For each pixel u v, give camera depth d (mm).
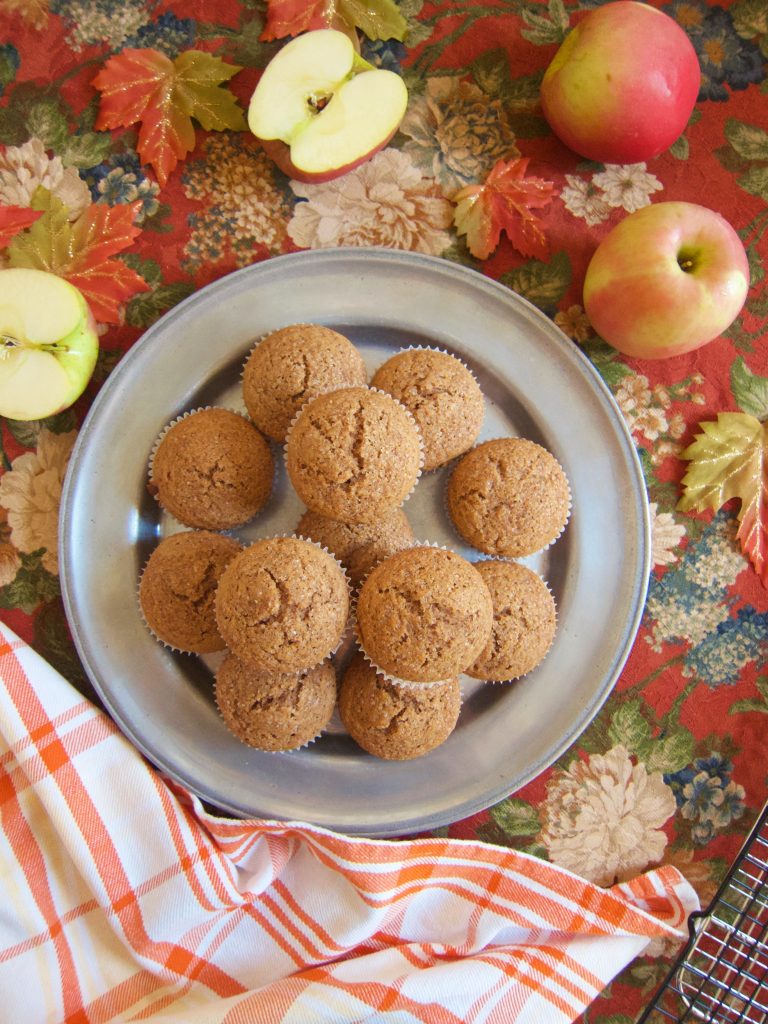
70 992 478
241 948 497
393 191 533
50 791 467
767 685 551
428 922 511
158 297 516
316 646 428
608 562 515
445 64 538
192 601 456
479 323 510
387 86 485
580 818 535
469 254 536
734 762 547
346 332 513
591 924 504
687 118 512
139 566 493
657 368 548
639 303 488
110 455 485
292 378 464
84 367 478
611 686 505
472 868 502
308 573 427
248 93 522
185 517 473
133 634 487
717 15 555
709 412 551
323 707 464
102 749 478
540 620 479
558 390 513
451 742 507
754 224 550
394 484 441
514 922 505
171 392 494
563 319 540
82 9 516
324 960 494
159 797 479
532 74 542
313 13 518
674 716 546
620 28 477
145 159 513
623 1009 534
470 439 488
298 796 492
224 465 461
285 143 496
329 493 436
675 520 549
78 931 485
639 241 483
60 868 486
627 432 505
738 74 551
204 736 489
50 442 505
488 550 488
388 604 426
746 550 549
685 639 549
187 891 479
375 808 496
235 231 522
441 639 421
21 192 509
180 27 520
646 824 540
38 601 501
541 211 539
